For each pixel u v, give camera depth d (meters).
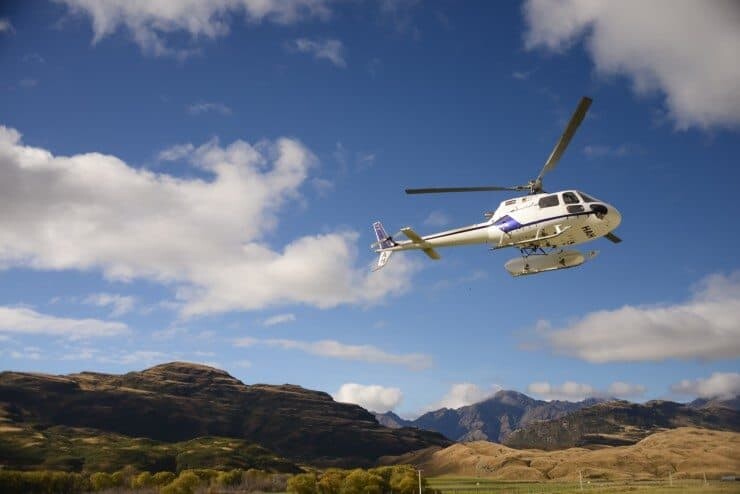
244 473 138.88
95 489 124.31
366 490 104.62
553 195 40.78
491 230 43.12
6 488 115.12
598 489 133.62
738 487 122.12
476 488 181.12
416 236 47.28
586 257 41.72
